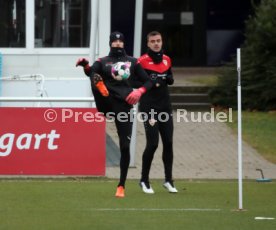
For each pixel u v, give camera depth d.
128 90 39.84
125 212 37.22
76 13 65.44
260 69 70.00
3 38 65.19
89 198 40.69
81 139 46.84
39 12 65.25
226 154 55.25
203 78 78.12
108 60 39.88
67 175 46.91
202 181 47.03
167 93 41.31
